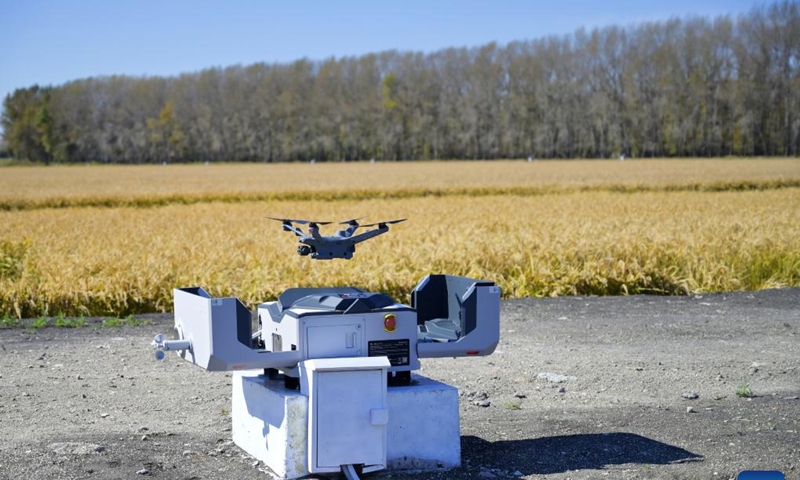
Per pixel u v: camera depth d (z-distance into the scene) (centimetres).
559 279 1370
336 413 495
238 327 501
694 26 10994
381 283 1274
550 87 11681
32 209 3444
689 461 538
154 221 2402
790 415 645
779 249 1588
